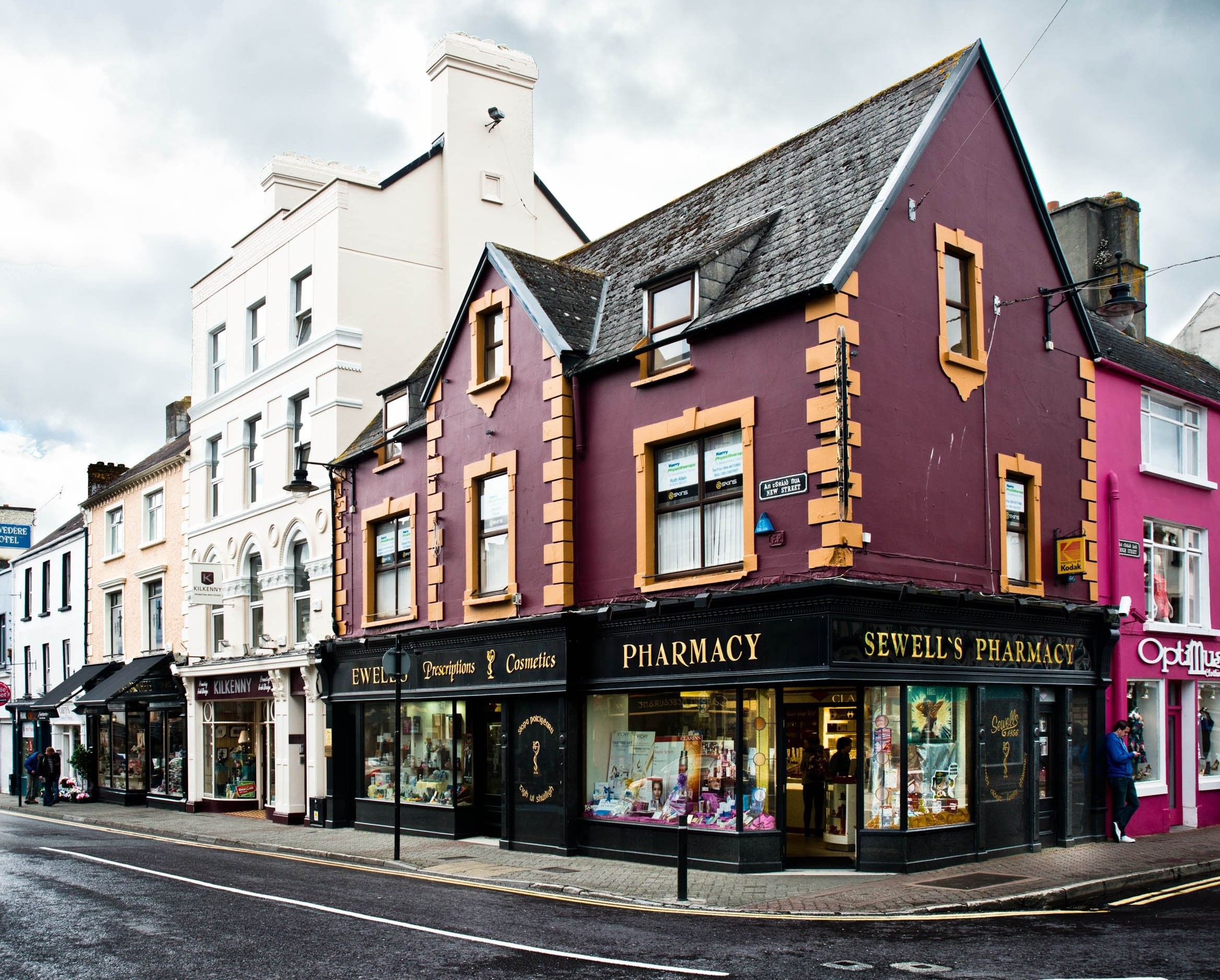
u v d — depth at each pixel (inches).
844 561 521.3
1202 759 786.8
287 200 1128.8
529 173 1075.3
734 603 560.4
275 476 1010.7
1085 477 697.6
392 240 983.6
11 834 872.3
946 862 565.3
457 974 339.3
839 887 509.4
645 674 613.3
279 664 943.7
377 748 853.8
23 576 1728.6
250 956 370.0
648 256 746.2
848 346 540.1
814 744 584.7
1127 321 863.1
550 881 547.8
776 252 609.0
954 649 579.2
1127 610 702.5
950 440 596.7
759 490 564.4
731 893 499.5
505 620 688.4
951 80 619.5
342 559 906.7
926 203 601.9
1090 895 505.7
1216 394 856.9
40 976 346.3
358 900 494.9
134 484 1334.9
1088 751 682.8
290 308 1016.2
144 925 428.1
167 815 1064.2
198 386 1171.9
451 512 767.7
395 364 968.9
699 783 591.2
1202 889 519.8
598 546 655.8
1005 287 653.3
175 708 1170.6
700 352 606.5
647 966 348.8
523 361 711.1
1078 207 884.6
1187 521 796.0
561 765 655.8
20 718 1635.1
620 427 650.8
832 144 668.1
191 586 1072.8
